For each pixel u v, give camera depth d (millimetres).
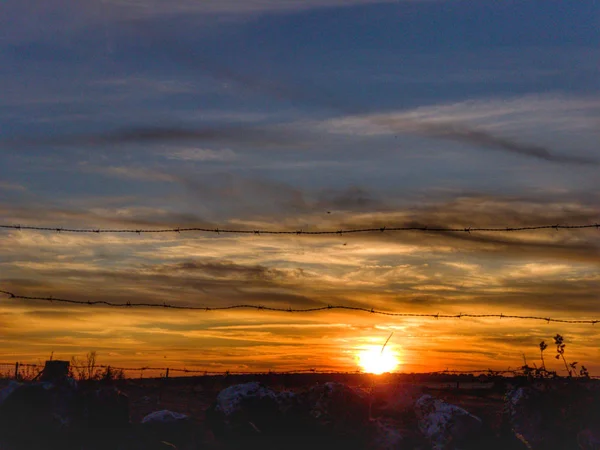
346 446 16344
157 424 16500
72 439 15828
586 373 17750
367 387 19594
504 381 22219
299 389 19688
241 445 16281
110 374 21281
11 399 15852
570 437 16484
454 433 16453
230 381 22469
